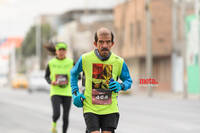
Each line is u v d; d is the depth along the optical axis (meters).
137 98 62.16
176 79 81.12
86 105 12.07
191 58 73.06
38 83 84.38
